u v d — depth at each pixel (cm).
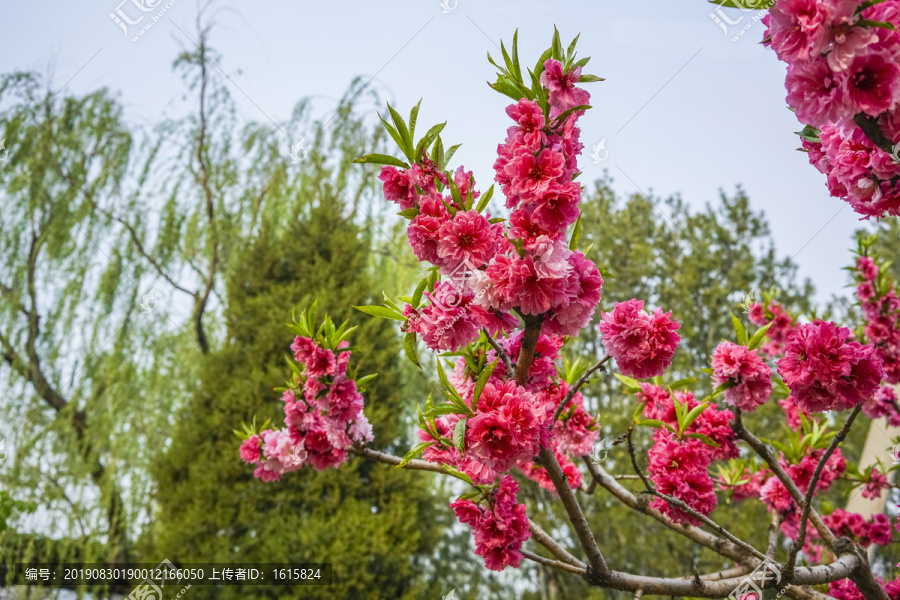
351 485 923
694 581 213
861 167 179
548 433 191
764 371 261
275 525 870
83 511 873
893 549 653
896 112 151
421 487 975
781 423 904
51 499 861
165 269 940
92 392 895
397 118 194
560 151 179
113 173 934
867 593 246
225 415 927
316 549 855
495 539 214
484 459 182
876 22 137
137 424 912
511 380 190
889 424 399
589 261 181
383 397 973
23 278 912
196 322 1040
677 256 1273
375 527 897
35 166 909
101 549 877
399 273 1012
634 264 1195
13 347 898
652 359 207
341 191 982
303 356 295
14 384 892
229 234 998
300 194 1058
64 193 916
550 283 171
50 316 890
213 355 984
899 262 1077
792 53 146
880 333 389
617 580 210
